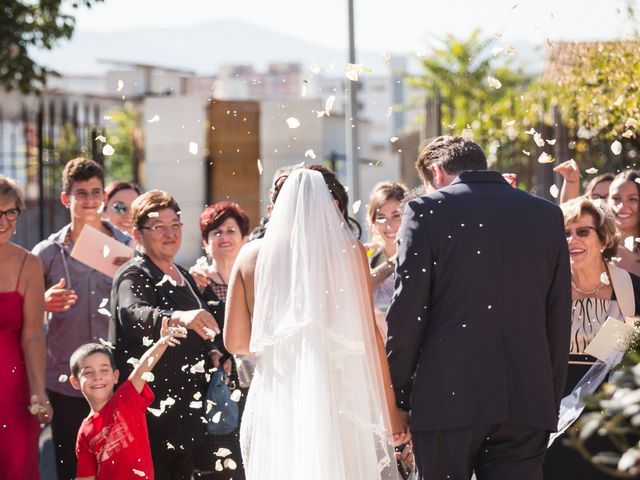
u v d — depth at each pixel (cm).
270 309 492
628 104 732
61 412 680
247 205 2184
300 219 495
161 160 2178
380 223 688
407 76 2291
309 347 484
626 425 428
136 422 564
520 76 2178
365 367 493
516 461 476
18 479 611
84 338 691
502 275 471
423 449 475
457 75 2198
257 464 497
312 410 479
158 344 557
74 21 1962
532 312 476
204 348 603
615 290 583
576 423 543
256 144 2195
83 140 1580
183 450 598
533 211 482
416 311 471
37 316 627
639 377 337
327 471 475
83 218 713
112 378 575
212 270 694
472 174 490
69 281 696
